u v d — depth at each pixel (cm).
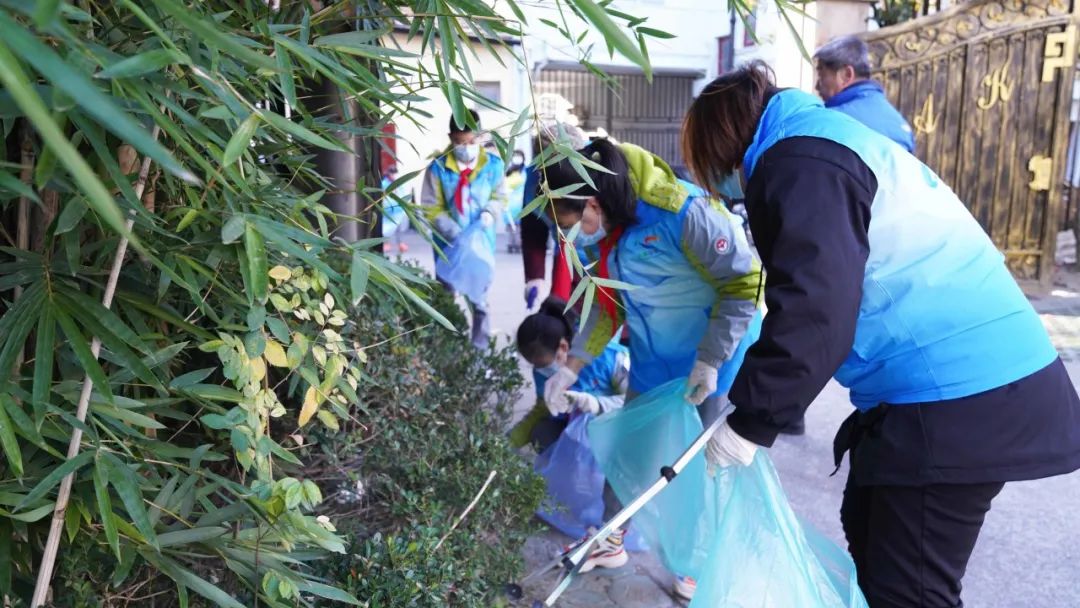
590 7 76
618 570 278
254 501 131
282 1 164
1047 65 598
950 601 169
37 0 57
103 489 113
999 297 162
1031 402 161
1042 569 271
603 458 259
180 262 127
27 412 124
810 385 154
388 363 217
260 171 146
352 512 205
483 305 498
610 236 244
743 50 819
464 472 211
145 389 154
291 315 176
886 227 158
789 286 151
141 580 158
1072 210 744
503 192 500
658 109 1321
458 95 129
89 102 58
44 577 118
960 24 605
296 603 149
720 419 188
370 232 195
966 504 164
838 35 620
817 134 160
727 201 207
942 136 621
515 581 220
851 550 191
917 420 162
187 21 69
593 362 324
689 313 250
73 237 117
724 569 181
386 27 150
